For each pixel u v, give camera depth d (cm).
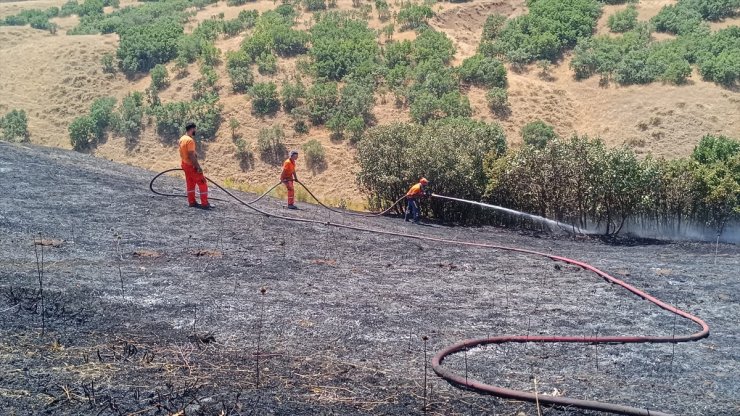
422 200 1961
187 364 572
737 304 929
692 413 554
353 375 584
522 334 736
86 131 3397
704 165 1758
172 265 892
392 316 765
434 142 1966
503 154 2016
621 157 1747
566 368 643
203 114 3381
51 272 777
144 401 497
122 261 880
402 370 608
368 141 2058
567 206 1827
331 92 3391
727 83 3331
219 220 1236
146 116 3469
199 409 493
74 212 1134
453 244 1317
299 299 795
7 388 491
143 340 614
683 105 3219
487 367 630
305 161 3150
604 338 725
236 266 927
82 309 671
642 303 909
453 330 732
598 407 546
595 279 1049
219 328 669
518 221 1897
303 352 629
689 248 1571
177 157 3281
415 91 3397
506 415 532
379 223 1595
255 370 573
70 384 511
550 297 914
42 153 1711
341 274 951
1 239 895
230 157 3219
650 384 614
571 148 1823
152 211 1231
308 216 1481
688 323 820
